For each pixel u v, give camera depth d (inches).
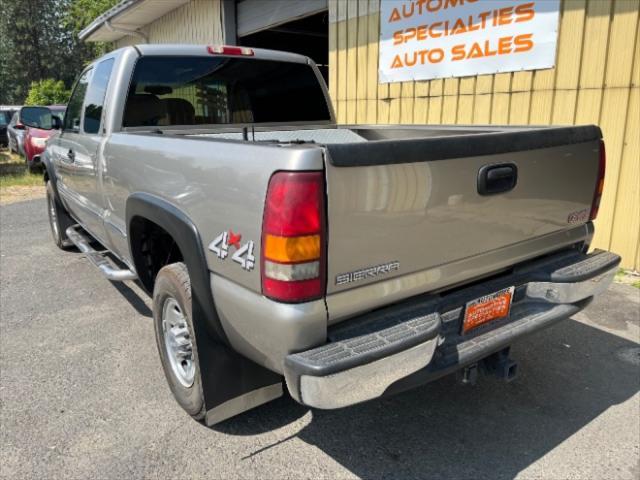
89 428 105.0
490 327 96.0
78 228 208.7
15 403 113.7
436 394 118.0
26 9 1584.6
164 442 100.8
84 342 143.5
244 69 156.6
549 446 99.8
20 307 169.0
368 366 72.4
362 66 279.6
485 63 219.3
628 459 95.9
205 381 94.6
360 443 100.9
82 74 173.2
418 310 85.5
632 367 127.9
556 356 133.6
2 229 285.6
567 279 100.0
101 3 1069.8
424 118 251.1
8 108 778.2
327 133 171.3
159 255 128.3
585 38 187.2
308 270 70.9
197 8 460.8
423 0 237.8
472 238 88.9
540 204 98.7
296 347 73.0
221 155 82.1
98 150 137.5
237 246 79.0
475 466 94.4
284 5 363.9
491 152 86.9
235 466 94.3
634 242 189.3
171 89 141.8
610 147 188.7
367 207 74.2
